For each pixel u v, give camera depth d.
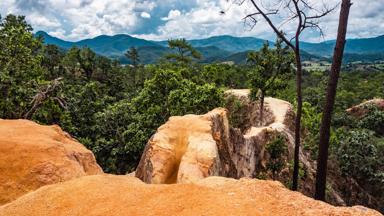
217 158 21.55
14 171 18.53
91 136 45.66
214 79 76.31
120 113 44.38
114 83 80.94
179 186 13.06
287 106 53.66
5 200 17.25
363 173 46.72
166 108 43.50
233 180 14.01
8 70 34.75
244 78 84.00
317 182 18.72
